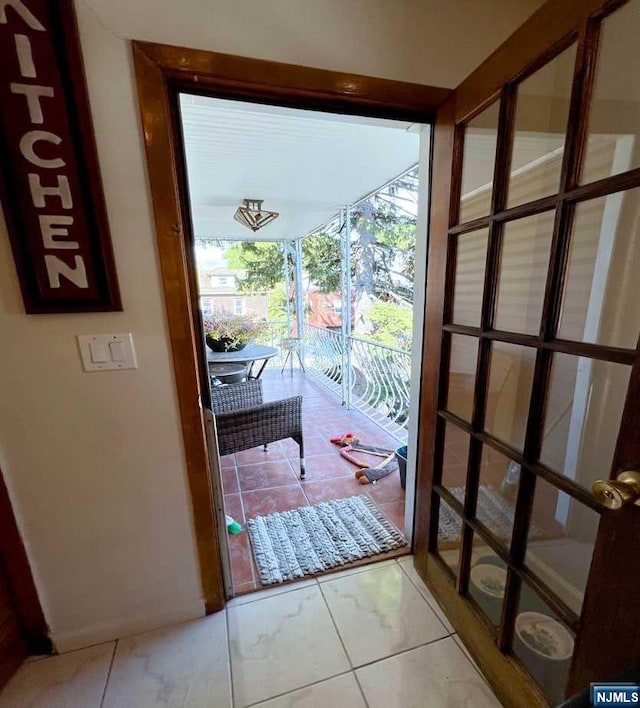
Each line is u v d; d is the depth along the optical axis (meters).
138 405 1.16
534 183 1.02
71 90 0.92
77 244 1.00
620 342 0.88
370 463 2.61
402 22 1.12
